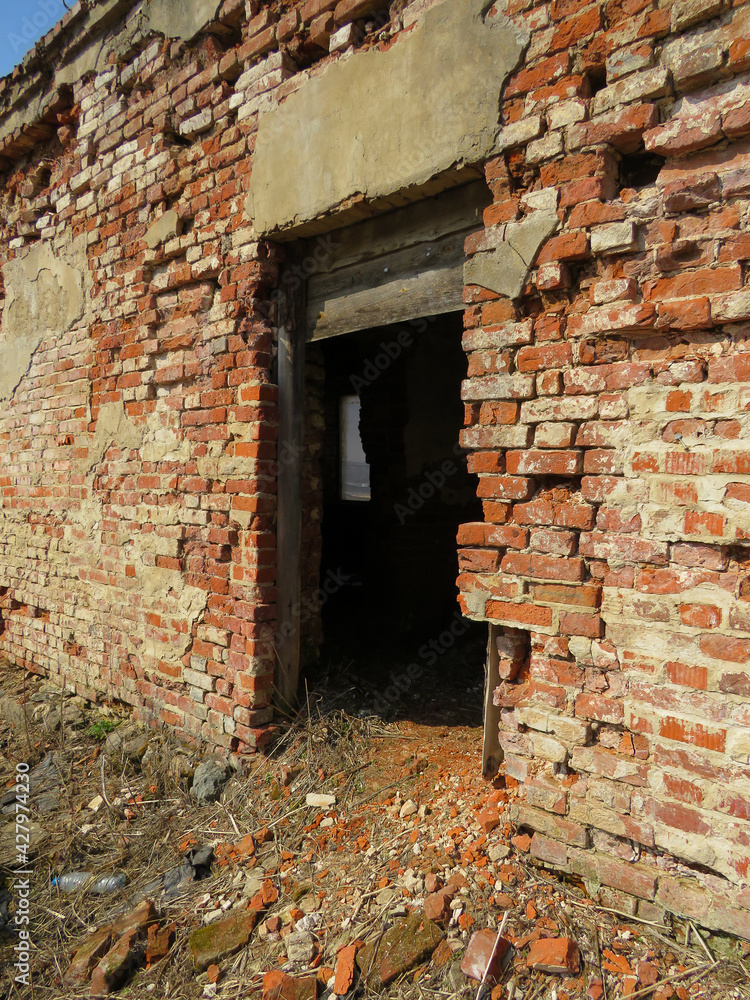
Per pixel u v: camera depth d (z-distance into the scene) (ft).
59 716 13.69
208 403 11.18
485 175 7.52
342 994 6.38
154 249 12.11
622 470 6.58
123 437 13.00
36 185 15.61
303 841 8.70
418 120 8.08
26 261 15.94
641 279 6.45
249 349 10.48
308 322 10.53
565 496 7.11
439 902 6.93
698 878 6.22
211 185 11.07
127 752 11.86
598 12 6.61
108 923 8.16
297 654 11.03
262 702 10.55
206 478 11.21
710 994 5.72
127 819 10.22
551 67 6.93
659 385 6.36
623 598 6.63
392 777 9.60
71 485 14.55
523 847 7.36
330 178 9.16
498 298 7.47
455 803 8.54
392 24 8.50
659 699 6.40
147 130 12.30
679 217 6.23
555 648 7.09
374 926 7.01
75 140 14.23
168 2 11.57
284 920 7.50
